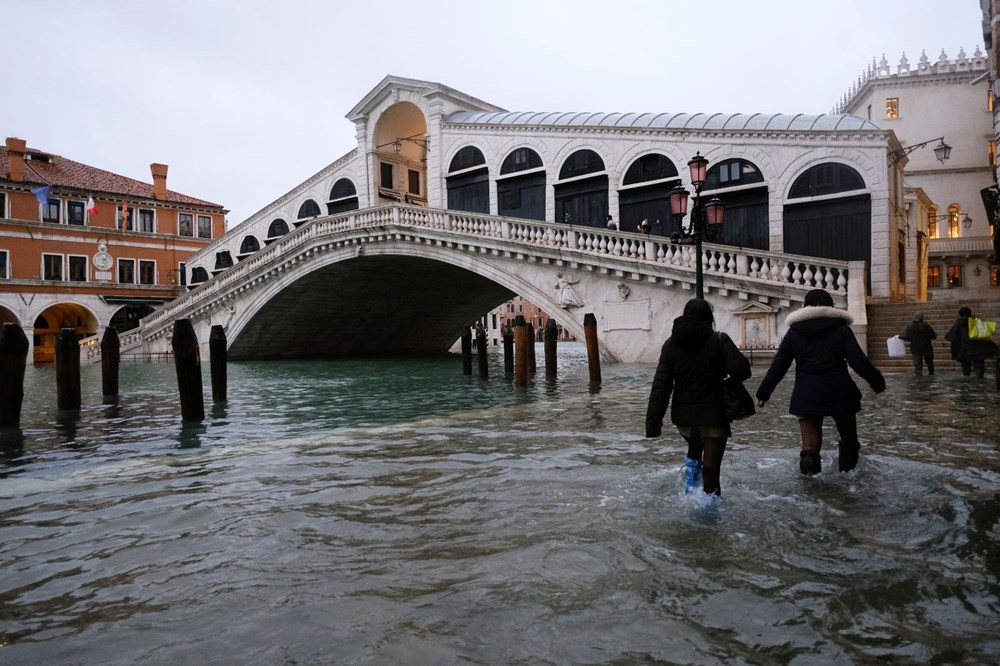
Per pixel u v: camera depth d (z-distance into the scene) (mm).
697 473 4070
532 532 3473
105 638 2426
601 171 21062
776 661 2158
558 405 9273
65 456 6289
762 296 15227
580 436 6508
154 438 7316
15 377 8258
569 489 4352
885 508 3688
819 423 4426
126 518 4039
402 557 3184
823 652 2207
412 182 30438
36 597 2832
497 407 9305
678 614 2494
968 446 5348
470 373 16219
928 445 5414
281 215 32469
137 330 30438
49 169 36219
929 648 2213
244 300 27500
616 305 17750
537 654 2230
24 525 3928
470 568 2996
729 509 3705
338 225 24547
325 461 5676
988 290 30625
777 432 6273
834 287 14445
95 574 3088
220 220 41000
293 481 4926
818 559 2982
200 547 3439
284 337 29953
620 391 10977
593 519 3654
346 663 2195
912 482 4227
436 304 32750
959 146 31266
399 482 4770
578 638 2334
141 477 5254
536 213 22719
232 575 3020
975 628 2342
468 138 24438
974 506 3689
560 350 41781
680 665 2152
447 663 2184
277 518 3930
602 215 21141
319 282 26453
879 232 16625
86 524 3932
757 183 18094
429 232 21359
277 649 2307
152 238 37750
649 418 3965
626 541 3260
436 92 25203
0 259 32719
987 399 8102
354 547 3357
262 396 11984
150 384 16344
